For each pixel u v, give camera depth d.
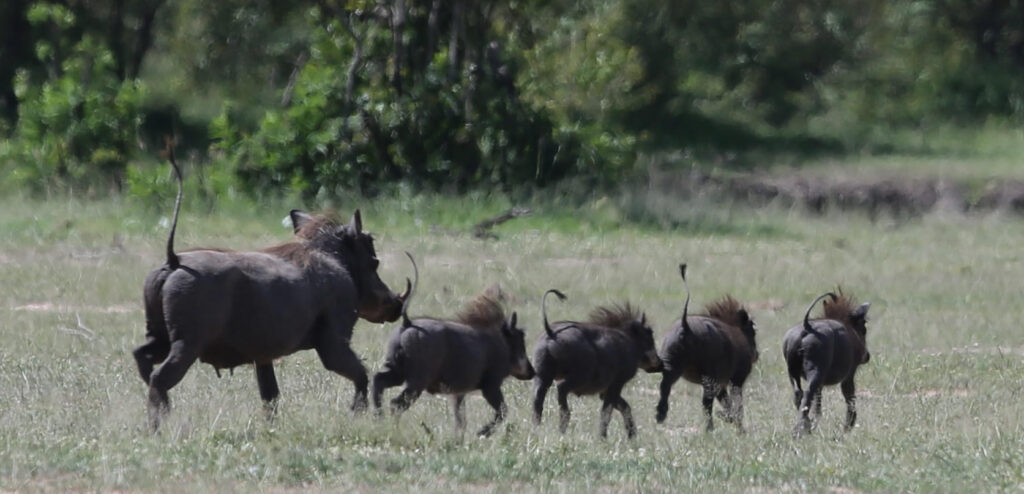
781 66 167.50
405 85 113.06
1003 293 81.00
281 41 149.75
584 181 114.56
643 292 76.50
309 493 30.77
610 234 102.56
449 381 41.09
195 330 37.38
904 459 37.88
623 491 31.92
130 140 121.25
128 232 95.19
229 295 38.06
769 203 125.88
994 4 184.12
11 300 68.88
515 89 117.12
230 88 153.75
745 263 89.62
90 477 31.02
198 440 35.94
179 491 29.92
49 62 140.50
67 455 33.38
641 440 41.03
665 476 33.75
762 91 166.12
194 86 154.12
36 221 97.19
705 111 163.88
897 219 123.69
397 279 76.88
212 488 30.25
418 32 114.06
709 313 46.62
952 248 104.31
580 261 89.00
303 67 118.31
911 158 147.00
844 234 110.75
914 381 55.38
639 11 160.25
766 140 156.38
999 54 183.88
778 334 65.56
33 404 42.44
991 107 169.50
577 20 153.00
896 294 79.94
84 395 44.62
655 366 43.88
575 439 39.72
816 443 40.41
